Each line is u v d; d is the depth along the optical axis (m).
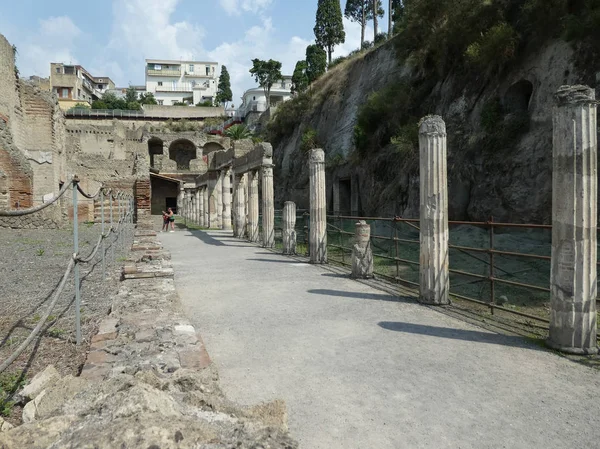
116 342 4.80
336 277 10.20
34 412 3.19
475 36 21.27
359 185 29.11
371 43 50.38
